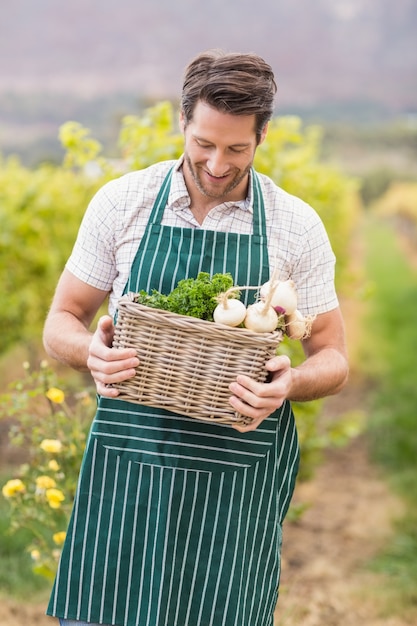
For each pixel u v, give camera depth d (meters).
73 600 2.33
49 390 3.18
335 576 4.73
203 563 2.30
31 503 3.32
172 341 2.04
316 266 2.38
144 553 2.29
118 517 2.30
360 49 44.88
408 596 4.43
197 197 2.32
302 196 5.41
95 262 2.39
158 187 2.36
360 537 5.34
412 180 57.34
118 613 2.31
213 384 2.06
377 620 4.22
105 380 2.09
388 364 11.10
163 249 2.30
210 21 33.06
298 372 2.29
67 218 7.44
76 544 2.32
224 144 2.09
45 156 29.94
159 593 2.27
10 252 6.88
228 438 2.27
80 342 2.31
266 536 2.35
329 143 56.88
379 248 30.16
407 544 5.04
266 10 38.16
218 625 2.31
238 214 2.32
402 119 55.91
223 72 2.05
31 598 4.20
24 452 6.19
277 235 2.34
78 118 30.70
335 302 2.43
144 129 4.18
